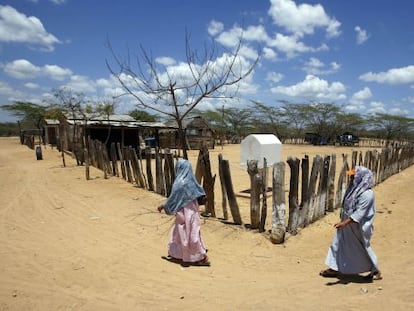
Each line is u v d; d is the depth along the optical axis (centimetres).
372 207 515
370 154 1460
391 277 536
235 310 439
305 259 662
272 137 1217
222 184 862
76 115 2900
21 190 1288
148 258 643
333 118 6831
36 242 714
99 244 713
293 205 789
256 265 628
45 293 488
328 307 434
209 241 753
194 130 4062
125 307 451
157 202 1060
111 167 1642
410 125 7125
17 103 5647
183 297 483
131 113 4588
